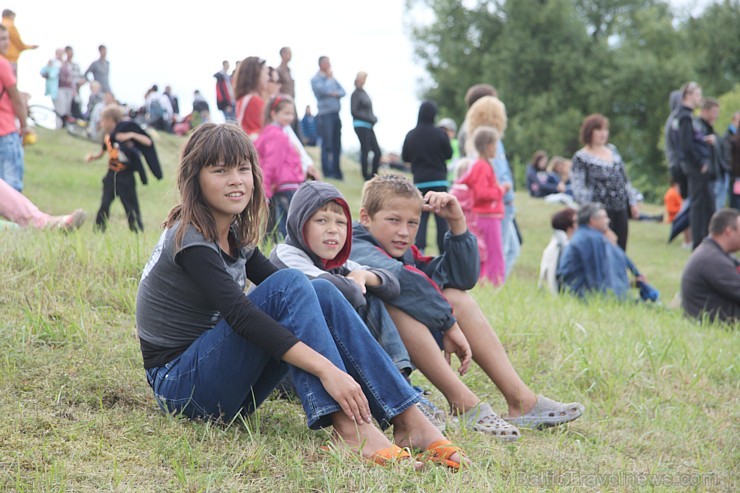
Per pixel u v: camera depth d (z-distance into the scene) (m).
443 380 3.73
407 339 3.71
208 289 3.02
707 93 37.97
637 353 5.55
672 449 4.04
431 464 3.08
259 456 3.01
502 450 3.54
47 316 4.16
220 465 2.95
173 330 3.22
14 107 7.82
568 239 9.03
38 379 3.45
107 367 3.69
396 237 3.94
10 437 2.94
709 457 3.97
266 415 3.53
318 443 3.28
